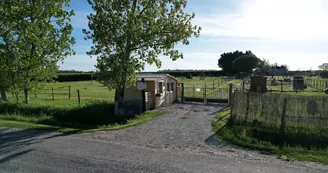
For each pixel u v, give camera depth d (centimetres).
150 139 814
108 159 587
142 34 1373
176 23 1460
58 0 1853
